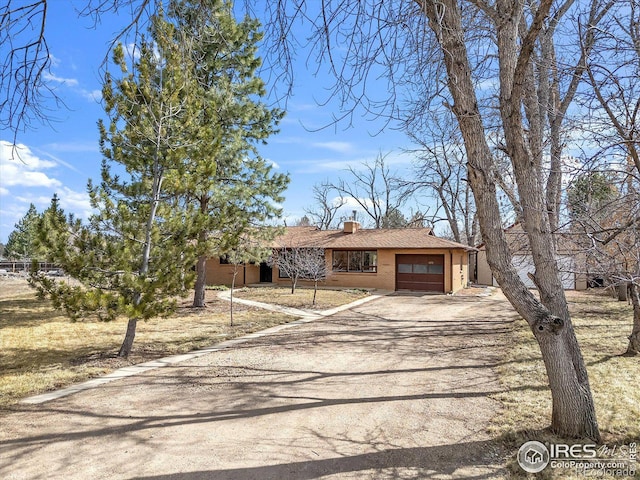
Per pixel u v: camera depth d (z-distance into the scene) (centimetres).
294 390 628
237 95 1373
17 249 3678
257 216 1436
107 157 860
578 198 544
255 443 445
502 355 827
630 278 457
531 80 653
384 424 496
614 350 834
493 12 479
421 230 2467
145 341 970
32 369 730
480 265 2922
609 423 476
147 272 820
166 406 558
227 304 1639
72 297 725
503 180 693
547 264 462
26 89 327
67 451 423
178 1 343
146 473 380
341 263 2438
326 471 385
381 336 1057
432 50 391
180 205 931
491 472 380
